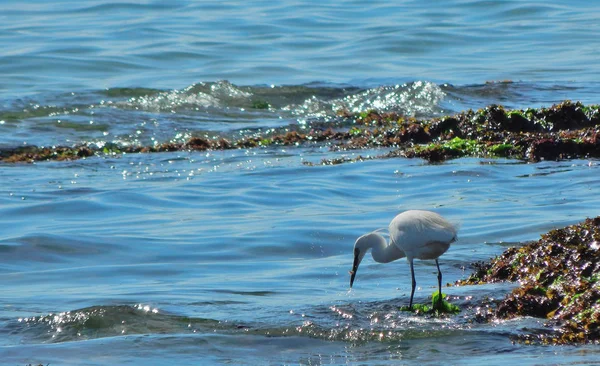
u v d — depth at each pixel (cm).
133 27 3931
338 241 1410
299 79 3212
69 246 1371
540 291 983
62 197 1758
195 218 1577
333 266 1266
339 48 3697
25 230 1480
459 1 4484
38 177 1983
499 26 4094
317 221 1523
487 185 1766
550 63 3462
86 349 901
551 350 856
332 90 2983
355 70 3375
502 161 2002
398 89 2939
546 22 4166
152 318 1002
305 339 928
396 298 1073
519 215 1502
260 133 2511
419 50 3712
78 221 1562
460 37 3891
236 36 3847
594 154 2009
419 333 928
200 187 1845
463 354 859
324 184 1839
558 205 1564
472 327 941
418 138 2295
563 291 967
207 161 2161
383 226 1480
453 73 3312
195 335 938
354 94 2945
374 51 3662
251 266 1277
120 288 1157
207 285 1168
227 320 991
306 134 2475
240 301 1077
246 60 3484
